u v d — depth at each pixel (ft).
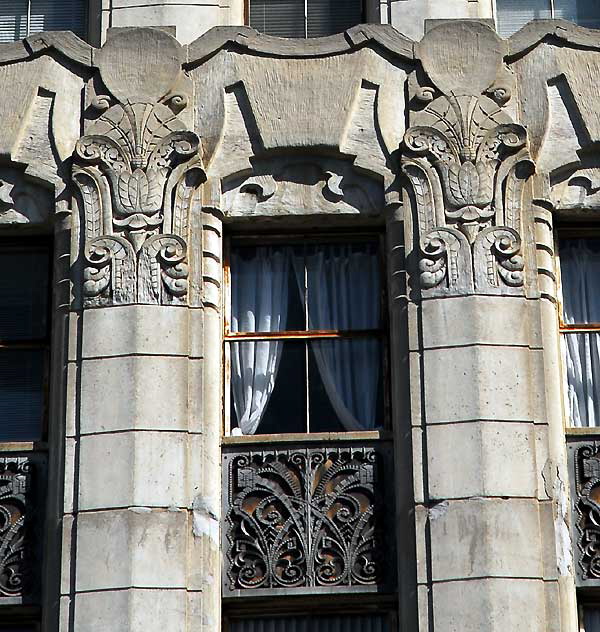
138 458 110.63
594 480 112.06
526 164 116.67
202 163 117.19
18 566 111.24
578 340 116.47
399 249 115.55
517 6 125.90
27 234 118.52
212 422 112.78
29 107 118.83
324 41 119.65
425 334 112.98
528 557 107.96
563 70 119.03
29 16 126.11
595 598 110.22
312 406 114.93
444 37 119.24
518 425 110.83
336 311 117.08
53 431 113.29
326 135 117.60
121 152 117.08
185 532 109.40
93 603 107.76
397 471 111.24
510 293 113.80
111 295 114.11
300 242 118.52
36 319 117.29
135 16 122.93
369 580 110.01
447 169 116.37
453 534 108.47
